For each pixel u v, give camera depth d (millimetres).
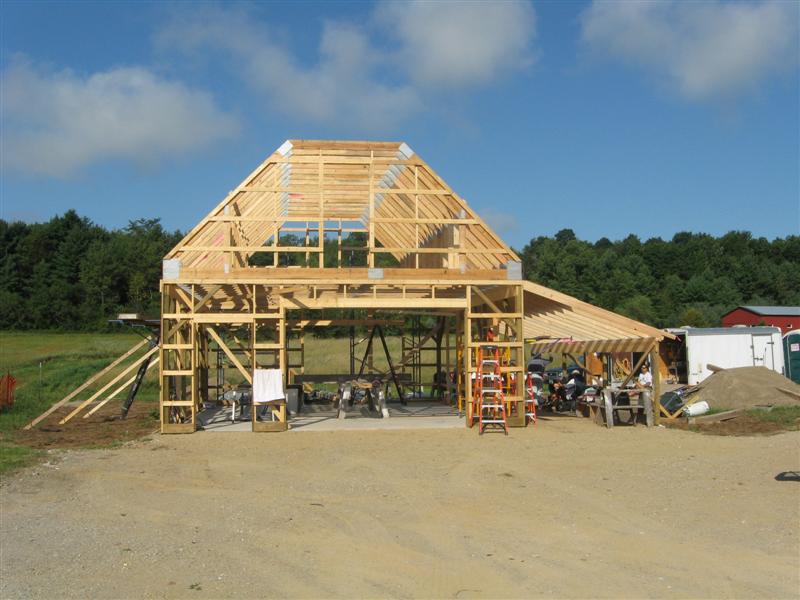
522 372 14891
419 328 23141
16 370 29656
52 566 5844
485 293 17125
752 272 65625
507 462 10680
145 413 18062
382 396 16812
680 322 50969
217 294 16547
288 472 10031
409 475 9727
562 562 5871
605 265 66938
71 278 60938
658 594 5109
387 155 15273
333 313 30125
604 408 15250
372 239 15062
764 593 5105
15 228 62531
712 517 7297
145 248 61969
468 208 15164
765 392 17125
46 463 10766
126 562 5938
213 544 6445
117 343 47000
